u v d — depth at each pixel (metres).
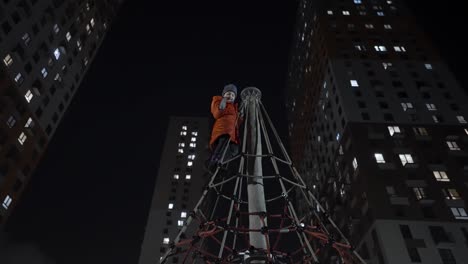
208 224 9.96
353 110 55.50
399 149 50.03
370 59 65.31
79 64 61.66
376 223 42.09
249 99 11.74
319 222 10.77
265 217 9.00
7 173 44.09
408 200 44.09
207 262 10.21
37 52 49.47
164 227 87.38
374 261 41.66
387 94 58.09
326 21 75.44
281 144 11.77
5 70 43.66
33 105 48.72
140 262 80.75
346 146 53.81
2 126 43.25
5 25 43.75
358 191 48.28
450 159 48.81
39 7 49.66
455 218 42.31
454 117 54.41
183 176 100.06
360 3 80.50
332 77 63.19
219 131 10.11
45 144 51.69
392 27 72.88
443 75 61.69
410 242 40.00
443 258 38.69
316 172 69.19
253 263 8.16
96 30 67.50
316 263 8.70
